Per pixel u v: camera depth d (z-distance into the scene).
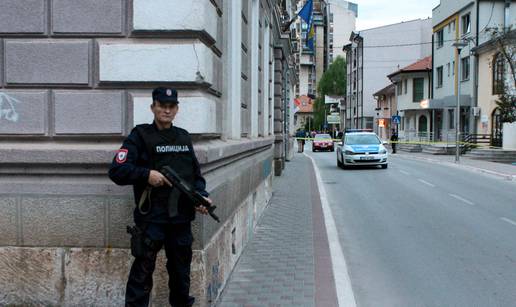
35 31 5.39
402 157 39.03
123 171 4.28
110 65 5.30
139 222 4.49
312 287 6.36
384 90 67.31
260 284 6.48
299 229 10.05
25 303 5.32
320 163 31.38
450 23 45.91
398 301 6.23
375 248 8.97
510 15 39.62
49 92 5.42
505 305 6.09
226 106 6.91
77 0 5.36
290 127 36.00
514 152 32.47
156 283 5.21
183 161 4.52
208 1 5.50
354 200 14.91
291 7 34.59
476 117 39.53
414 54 76.25
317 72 128.12
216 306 5.67
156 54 5.30
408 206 13.78
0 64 5.41
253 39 10.60
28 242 5.31
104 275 5.27
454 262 8.02
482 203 14.33
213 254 5.61
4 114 5.41
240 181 7.76
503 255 8.45
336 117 84.12
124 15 5.38
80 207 5.28
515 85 29.00
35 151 5.22
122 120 5.37
